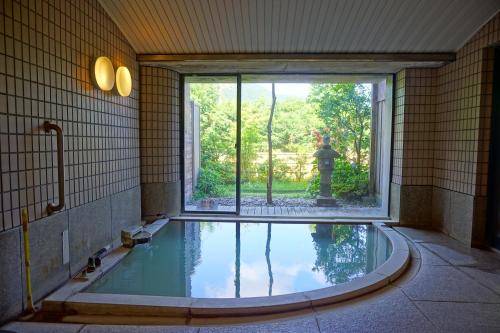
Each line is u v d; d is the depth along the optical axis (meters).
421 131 4.36
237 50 3.99
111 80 3.24
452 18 3.36
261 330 2.02
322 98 7.70
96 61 3.01
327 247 3.90
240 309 2.21
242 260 3.52
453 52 3.87
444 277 2.79
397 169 4.57
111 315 2.23
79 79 2.81
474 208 3.52
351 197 6.90
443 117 4.14
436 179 4.29
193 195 5.75
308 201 6.43
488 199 3.49
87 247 2.95
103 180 3.25
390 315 2.18
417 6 3.26
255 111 6.71
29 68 2.20
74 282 2.62
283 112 7.55
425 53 3.92
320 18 3.46
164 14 3.44
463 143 3.71
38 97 2.29
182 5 3.32
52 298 2.32
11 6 2.04
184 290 2.83
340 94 7.64
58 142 2.36
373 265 3.40
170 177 4.64
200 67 4.41
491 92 3.40
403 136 4.39
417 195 4.41
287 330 2.02
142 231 3.82
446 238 3.87
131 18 3.47
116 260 3.09
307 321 2.12
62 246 2.57
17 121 2.10
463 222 3.68
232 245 3.96
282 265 3.40
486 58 3.39
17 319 2.12
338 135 7.72
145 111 4.35
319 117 7.72
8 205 2.03
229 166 5.41
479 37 3.42
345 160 7.47
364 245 3.96
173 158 4.67
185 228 4.50
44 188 2.36
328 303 2.34
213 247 3.89
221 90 5.43
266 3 3.28
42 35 2.33
